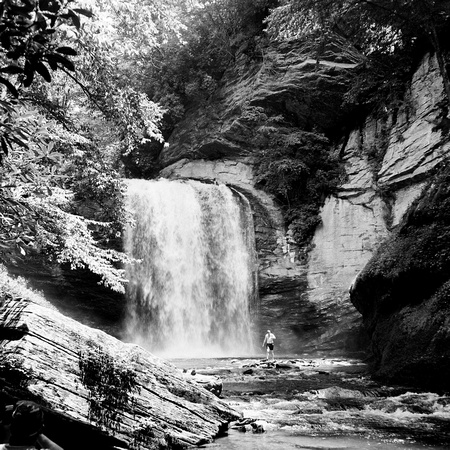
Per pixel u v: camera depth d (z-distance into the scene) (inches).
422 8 706.8
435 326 455.2
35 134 151.7
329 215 1007.6
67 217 287.7
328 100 1090.1
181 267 1013.8
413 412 349.4
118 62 307.1
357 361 757.9
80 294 915.4
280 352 975.0
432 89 927.7
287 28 768.9
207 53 1222.9
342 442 260.1
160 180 1058.7
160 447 234.1
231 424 285.7
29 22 79.7
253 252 1023.0
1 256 194.2
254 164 1115.3
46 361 217.5
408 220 560.7
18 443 98.2
